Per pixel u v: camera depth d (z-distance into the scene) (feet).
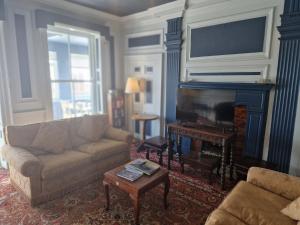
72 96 13.20
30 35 10.45
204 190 8.56
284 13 8.41
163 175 7.05
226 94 9.62
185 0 10.89
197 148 11.66
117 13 13.55
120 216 6.91
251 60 9.66
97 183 9.01
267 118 9.51
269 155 9.56
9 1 9.58
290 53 8.54
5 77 9.61
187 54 11.89
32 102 10.86
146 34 13.78
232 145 9.11
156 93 13.88
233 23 9.99
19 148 8.11
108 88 14.94
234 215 5.00
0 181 9.05
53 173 7.50
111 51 14.83
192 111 10.80
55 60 12.07
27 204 7.42
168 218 6.86
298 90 8.55
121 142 10.24
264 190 6.01
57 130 9.23
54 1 10.94
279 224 4.66
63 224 6.51
